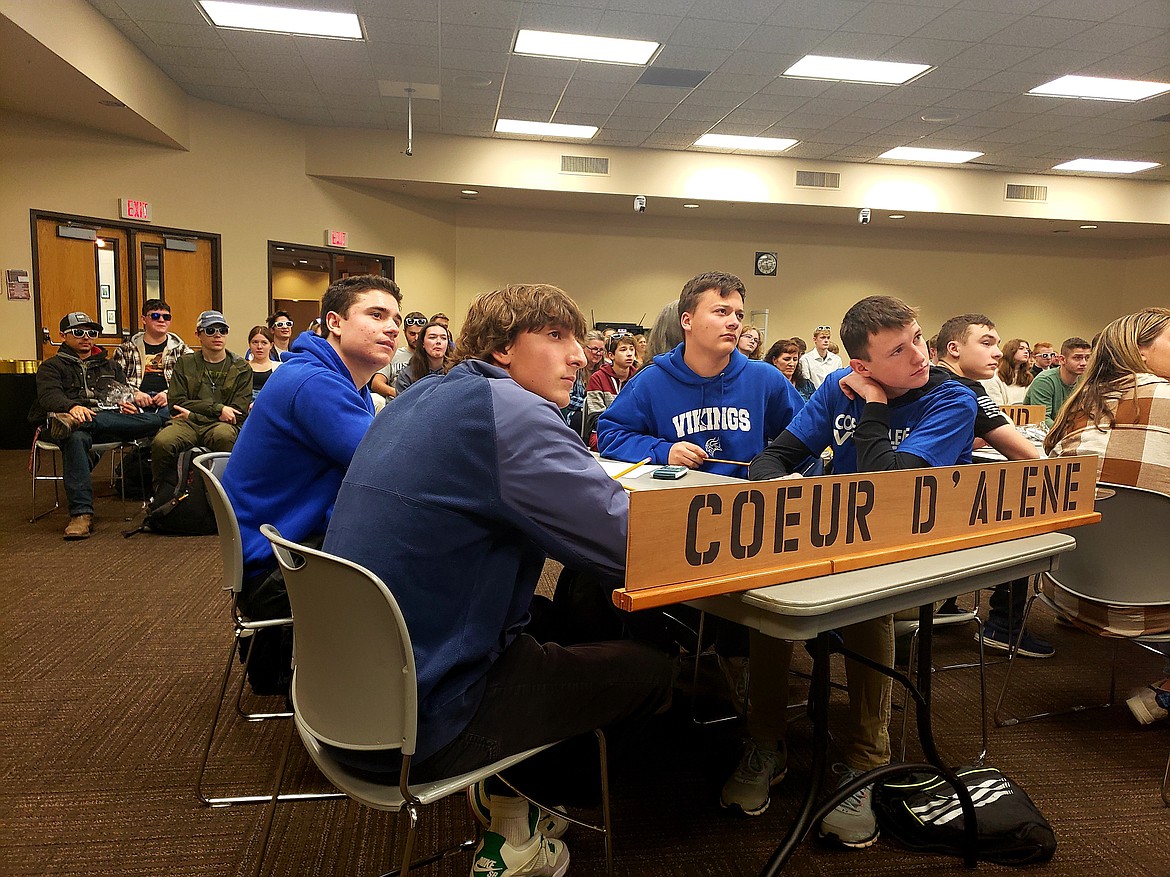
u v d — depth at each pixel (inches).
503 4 208.2
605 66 251.8
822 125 309.9
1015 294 439.8
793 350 216.7
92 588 123.2
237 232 308.7
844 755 70.6
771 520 43.4
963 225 411.2
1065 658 104.9
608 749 49.3
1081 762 76.0
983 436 79.5
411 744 38.3
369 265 366.3
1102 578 73.7
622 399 90.7
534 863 51.6
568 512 40.9
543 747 44.0
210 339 180.1
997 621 107.7
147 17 221.5
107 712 81.7
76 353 177.9
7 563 136.5
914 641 73.4
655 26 220.5
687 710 86.6
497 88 276.1
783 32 222.7
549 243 407.5
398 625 37.5
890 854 61.1
